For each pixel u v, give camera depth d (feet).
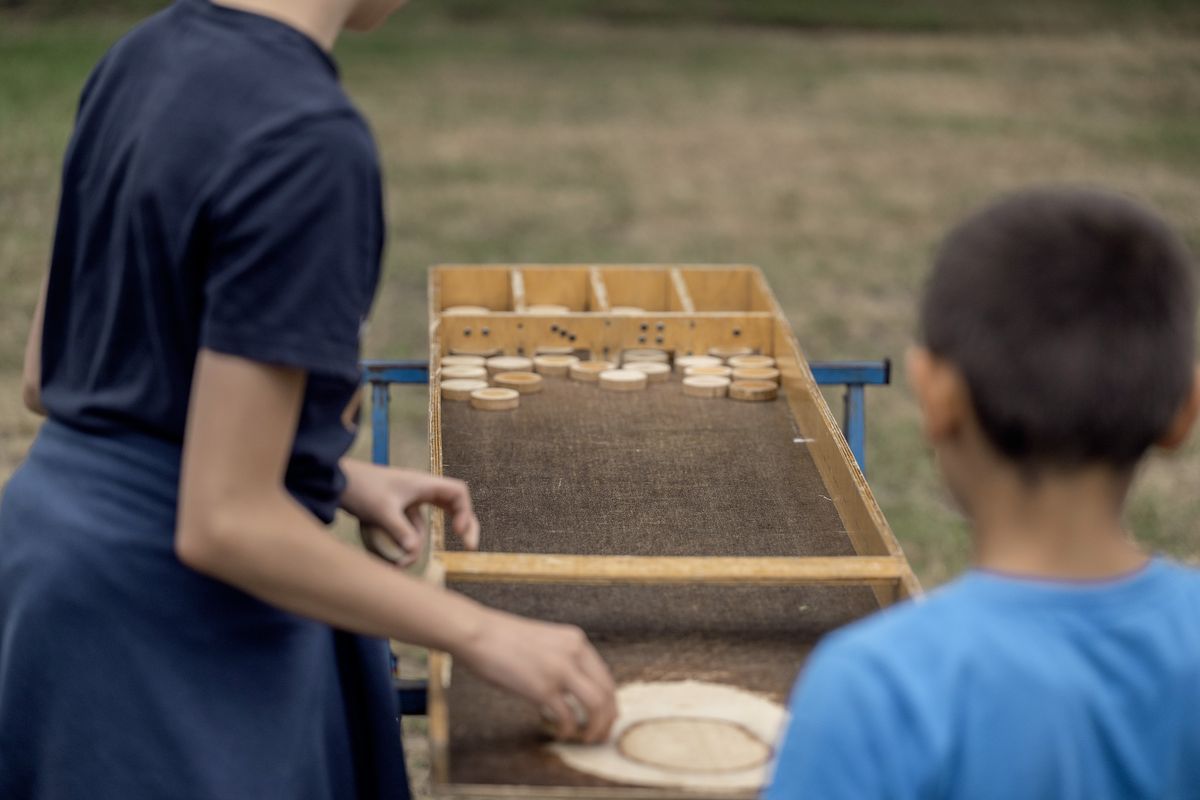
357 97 40.32
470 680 4.98
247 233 4.22
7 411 16.70
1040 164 33.50
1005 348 3.42
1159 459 16.22
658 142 35.81
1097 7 58.08
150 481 4.67
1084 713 3.37
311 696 5.03
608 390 8.46
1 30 45.91
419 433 16.60
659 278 10.08
